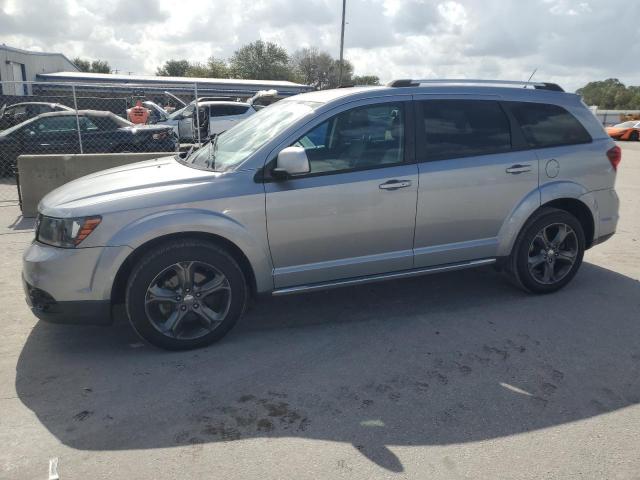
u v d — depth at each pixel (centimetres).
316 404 327
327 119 411
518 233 475
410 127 432
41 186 816
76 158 827
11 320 448
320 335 421
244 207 386
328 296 500
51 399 331
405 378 358
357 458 279
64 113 1166
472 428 304
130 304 372
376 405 326
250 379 356
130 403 328
